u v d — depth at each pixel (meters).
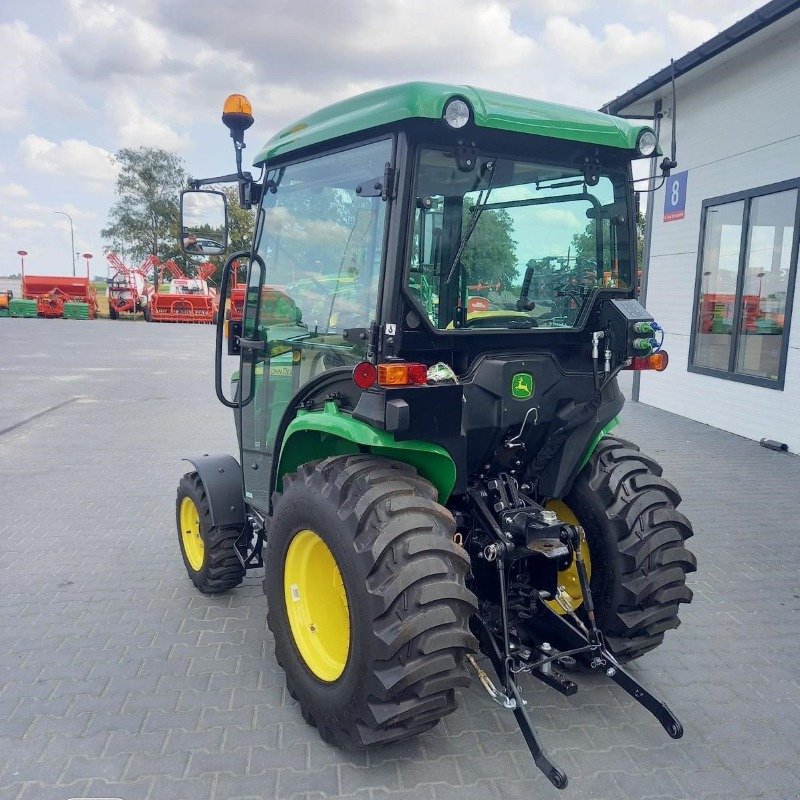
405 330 2.82
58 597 4.49
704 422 9.91
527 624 3.31
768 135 8.50
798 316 8.07
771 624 4.21
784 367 8.32
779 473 7.43
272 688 3.46
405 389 2.63
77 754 2.95
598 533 3.32
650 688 3.52
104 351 20.17
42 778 2.80
